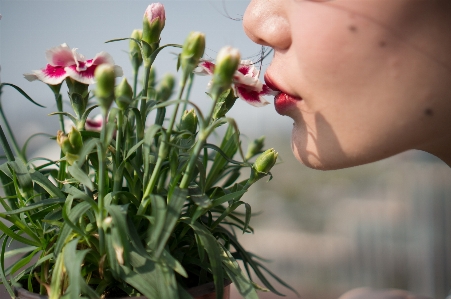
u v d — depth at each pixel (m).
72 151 0.36
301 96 0.38
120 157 0.38
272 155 0.37
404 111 0.36
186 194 0.34
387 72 0.36
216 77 0.32
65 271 0.34
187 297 0.34
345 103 0.36
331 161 0.38
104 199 0.35
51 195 0.38
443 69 0.36
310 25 0.36
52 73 0.38
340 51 0.36
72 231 0.35
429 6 0.35
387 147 0.37
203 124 0.33
